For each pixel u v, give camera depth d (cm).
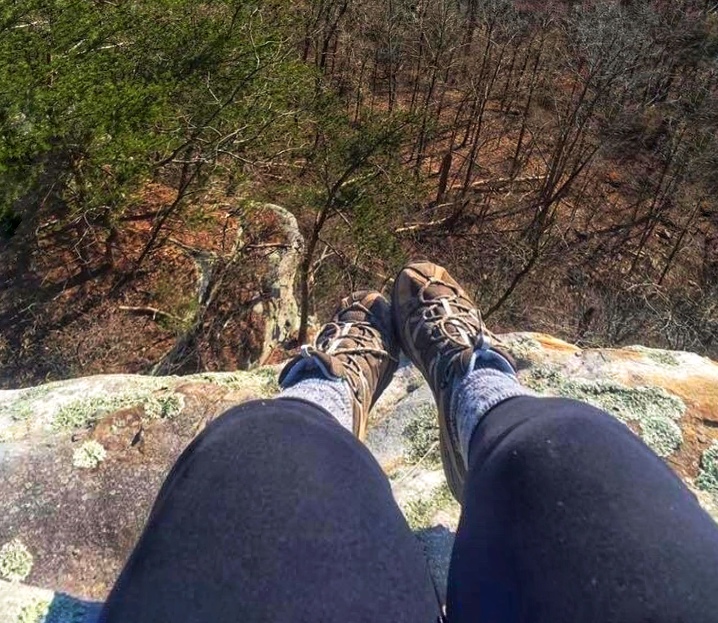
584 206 1827
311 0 1539
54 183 870
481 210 1752
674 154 1781
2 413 204
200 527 95
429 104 1703
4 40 656
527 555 96
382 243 1079
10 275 1029
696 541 91
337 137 1027
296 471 101
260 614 87
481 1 1830
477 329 188
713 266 1784
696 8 1814
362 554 95
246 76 886
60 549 170
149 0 787
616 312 1627
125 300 1033
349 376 160
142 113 741
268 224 1137
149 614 89
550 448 105
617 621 85
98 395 209
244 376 223
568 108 1800
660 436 200
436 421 208
